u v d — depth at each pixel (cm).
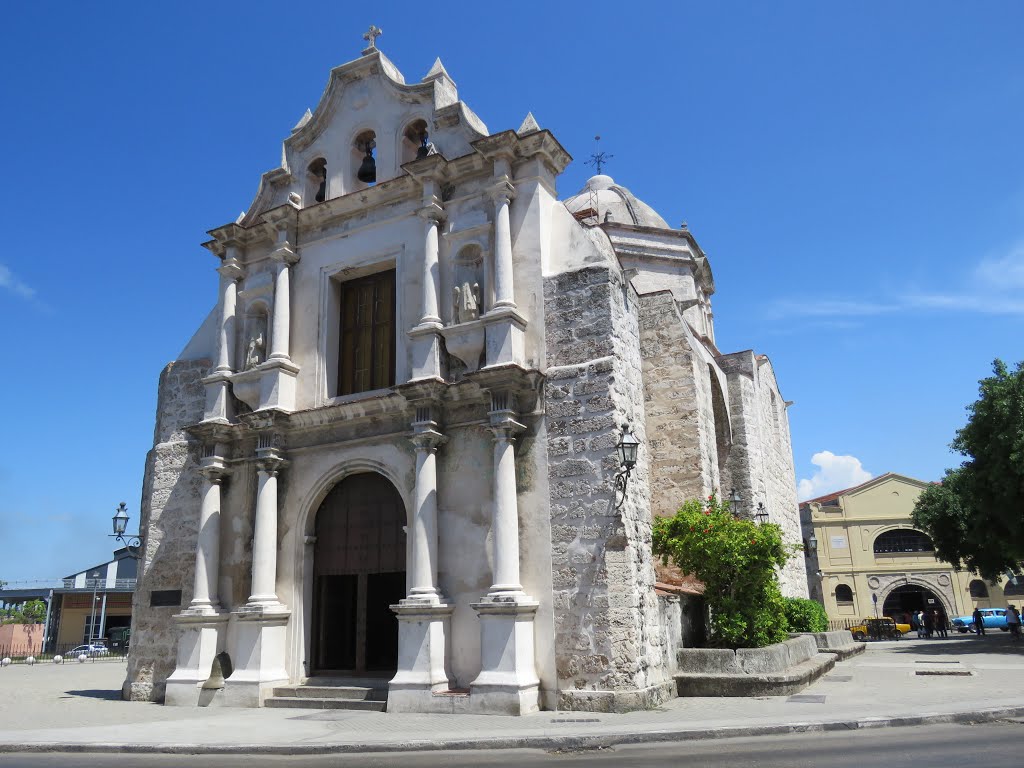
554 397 1566
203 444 1931
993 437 2580
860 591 5747
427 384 1627
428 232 1766
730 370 2658
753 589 1702
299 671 1722
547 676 1438
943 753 878
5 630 5672
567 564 1471
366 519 1797
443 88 1938
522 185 1728
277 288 1950
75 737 1258
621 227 3116
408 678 1489
